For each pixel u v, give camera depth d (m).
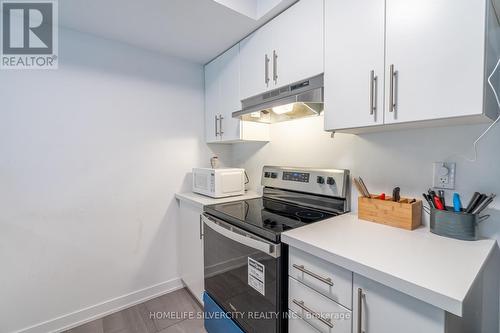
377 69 0.97
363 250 0.85
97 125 1.75
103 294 1.81
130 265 1.93
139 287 1.97
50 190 1.60
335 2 1.11
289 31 1.37
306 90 1.28
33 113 1.53
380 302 0.74
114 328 1.68
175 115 2.12
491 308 0.96
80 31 1.66
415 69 0.86
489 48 0.77
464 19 0.76
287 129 1.84
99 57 1.75
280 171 1.79
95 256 1.77
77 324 1.70
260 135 1.97
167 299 2.01
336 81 1.12
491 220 0.97
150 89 1.98
